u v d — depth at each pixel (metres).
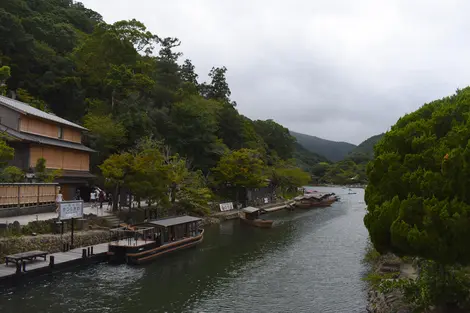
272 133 125.81
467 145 13.18
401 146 16.67
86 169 47.53
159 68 86.75
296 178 91.75
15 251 24.75
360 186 173.12
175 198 49.84
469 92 16.34
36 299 20.86
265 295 23.16
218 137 84.88
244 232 46.38
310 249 36.62
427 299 15.62
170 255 32.94
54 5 96.69
